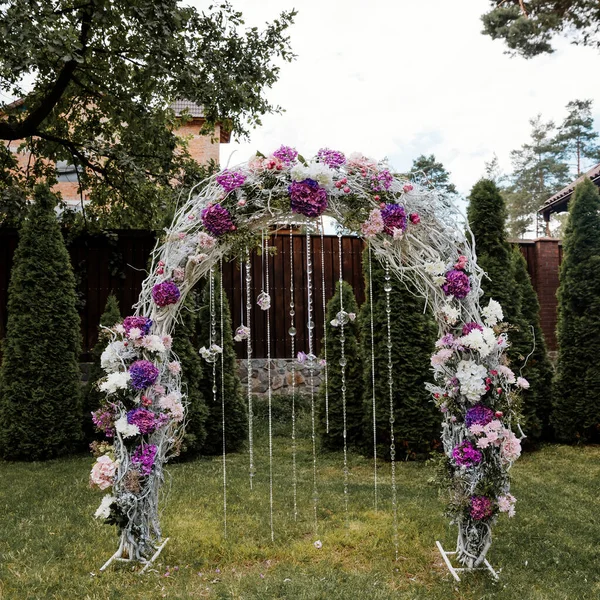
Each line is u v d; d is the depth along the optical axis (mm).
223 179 2725
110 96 6816
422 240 2715
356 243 7461
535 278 7492
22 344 5273
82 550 2775
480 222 5633
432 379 5363
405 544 2844
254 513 3432
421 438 5258
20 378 5230
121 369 2693
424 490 4059
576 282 5691
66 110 7555
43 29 4770
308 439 6160
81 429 5520
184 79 6113
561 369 5730
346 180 2646
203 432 5410
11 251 6324
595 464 4781
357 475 4684
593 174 9289
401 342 5387
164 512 3389
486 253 5609
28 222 5484
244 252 3326
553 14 8359
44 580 2393
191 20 6418
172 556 2678
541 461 4969
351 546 2873
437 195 2730
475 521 2512
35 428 5184
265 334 7223
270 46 6934
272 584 2342
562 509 3502
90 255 6523
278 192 2689
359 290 7434
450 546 2838
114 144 7328
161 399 2650
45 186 5586
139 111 6711
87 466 4828
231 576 2482
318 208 2635
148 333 2715
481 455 2494
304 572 2504
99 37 6633
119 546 2662
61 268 5543
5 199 5980
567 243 5859
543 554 2740
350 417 5703
